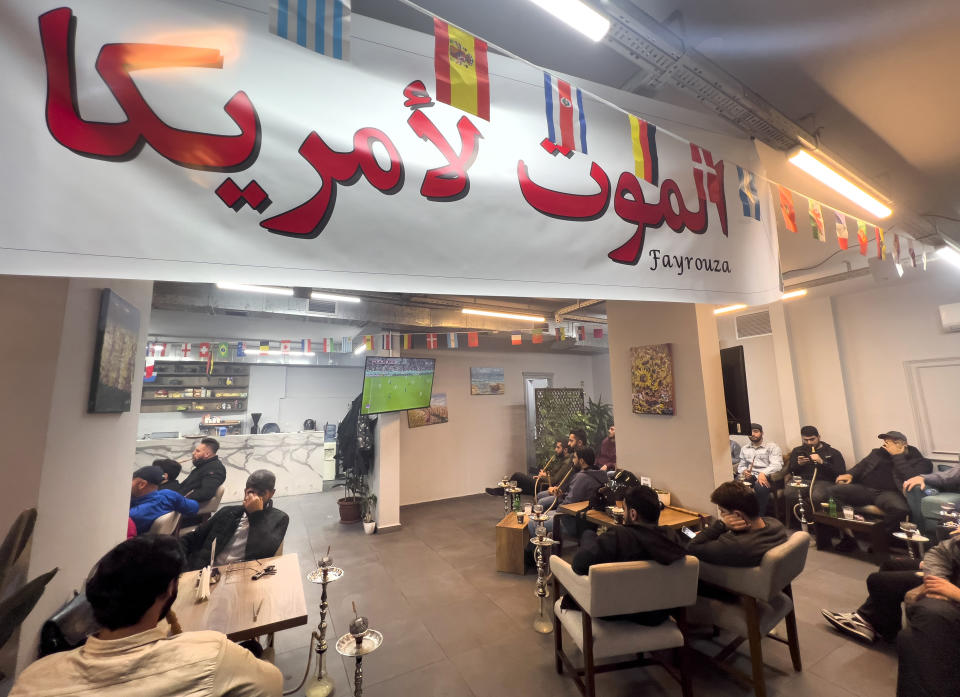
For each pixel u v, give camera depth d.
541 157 1.19
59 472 1.35
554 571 1.95
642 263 1.30
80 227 0.72
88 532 1.57
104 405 1.64
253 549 2.10
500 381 6.75
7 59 0.71
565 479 4.26
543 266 1.14
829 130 2.06
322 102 0.94
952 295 4.24
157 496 2.54
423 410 5.91
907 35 1.55
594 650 1.66
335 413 8.22
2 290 1.23
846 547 3.39
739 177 1.64
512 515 3.57
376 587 3.00
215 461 3.40
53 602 1.32
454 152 1.07
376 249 0.94
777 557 1.68
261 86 0.88
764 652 2.06
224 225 0.82
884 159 2.30
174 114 0.81
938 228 3.05
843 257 3.85
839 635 2.20
